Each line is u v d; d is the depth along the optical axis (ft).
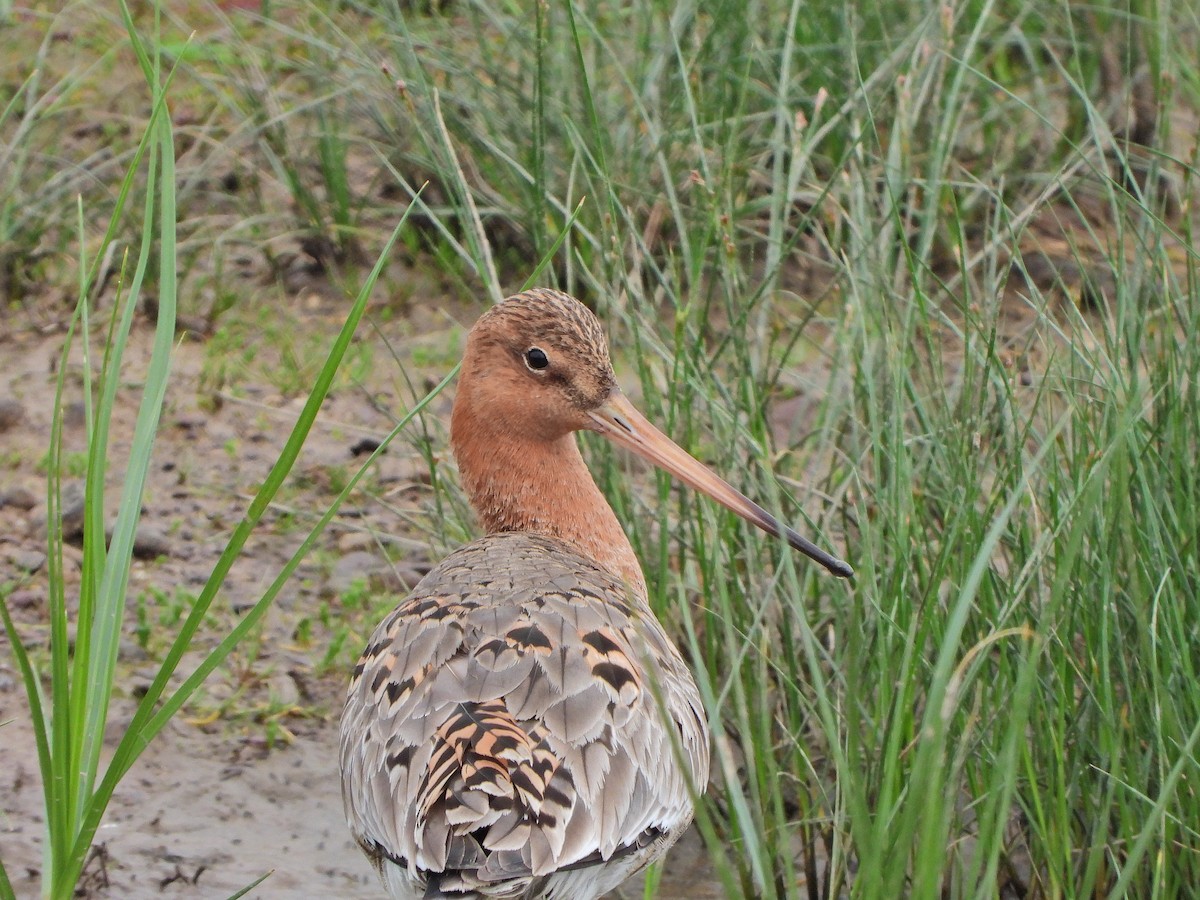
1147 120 53.52
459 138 50.49
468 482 33.76
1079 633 32.76
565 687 25.63
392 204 54.34
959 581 31.81
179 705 25.63
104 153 55.52
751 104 51.13
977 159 54.39
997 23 55.93
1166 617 30.01
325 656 39.32
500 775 23.76
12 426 46.93
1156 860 29.27
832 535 39.06
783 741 34.63
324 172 53.01
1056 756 29.94
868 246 37.70
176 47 58.85
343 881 33.40
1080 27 55.62
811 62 50.03
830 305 49.14
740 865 32.42
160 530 43.45
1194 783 29.50
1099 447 31.17
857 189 41.63
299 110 53.47
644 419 32.68
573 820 24.12
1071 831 32.01
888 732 29.96
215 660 25.67
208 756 36.58
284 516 44.09
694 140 44.39
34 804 34.71
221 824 34.76
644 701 26.35
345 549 43.01
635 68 50.14
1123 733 30.63
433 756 24.48
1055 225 52.39
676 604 37.24
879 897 23.73
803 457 43.01
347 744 27.07
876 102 47.83
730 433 35.81
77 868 25.77
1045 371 34.37
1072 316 39.19
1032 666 23.35
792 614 35.47
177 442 46.75
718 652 36.94
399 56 51.93
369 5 59.62
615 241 36.88
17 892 32.37
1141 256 35.96
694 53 50.55
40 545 42.63
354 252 53.62
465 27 57.26
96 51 61.11
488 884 22.84
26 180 53.78
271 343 50.78
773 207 40.34
